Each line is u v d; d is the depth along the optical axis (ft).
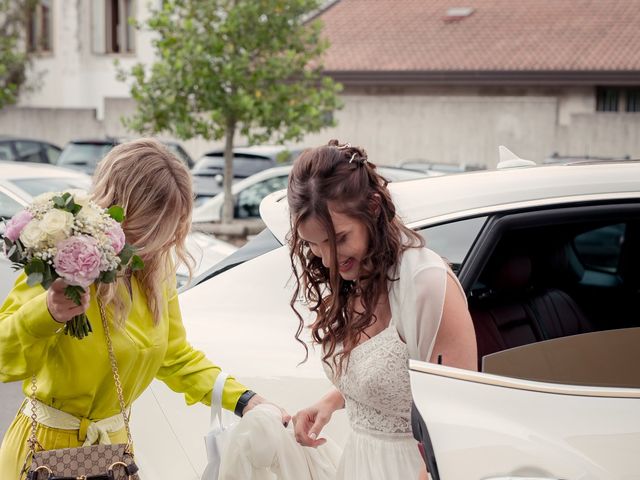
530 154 74.18
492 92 76.74
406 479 7.93
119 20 92.22
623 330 7.98
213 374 9.28
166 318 8.87
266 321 9.96
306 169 7.43
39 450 8.20
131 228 8.18
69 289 7.41
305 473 8.77
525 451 6.86
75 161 57.11
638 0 81.05
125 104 82.58
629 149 71.31
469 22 81.76
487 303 9.39
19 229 7.47
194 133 45.50
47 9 93.40
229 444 8.78
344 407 8.95
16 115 85.20
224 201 40.19
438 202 9.50
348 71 77.56
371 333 7.92
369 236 7.45
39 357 7.89
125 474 8.02
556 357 7.73
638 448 6.91
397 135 77.46
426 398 7.15
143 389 8.76
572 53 75.87
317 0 46.91
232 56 44.78
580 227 9.94
